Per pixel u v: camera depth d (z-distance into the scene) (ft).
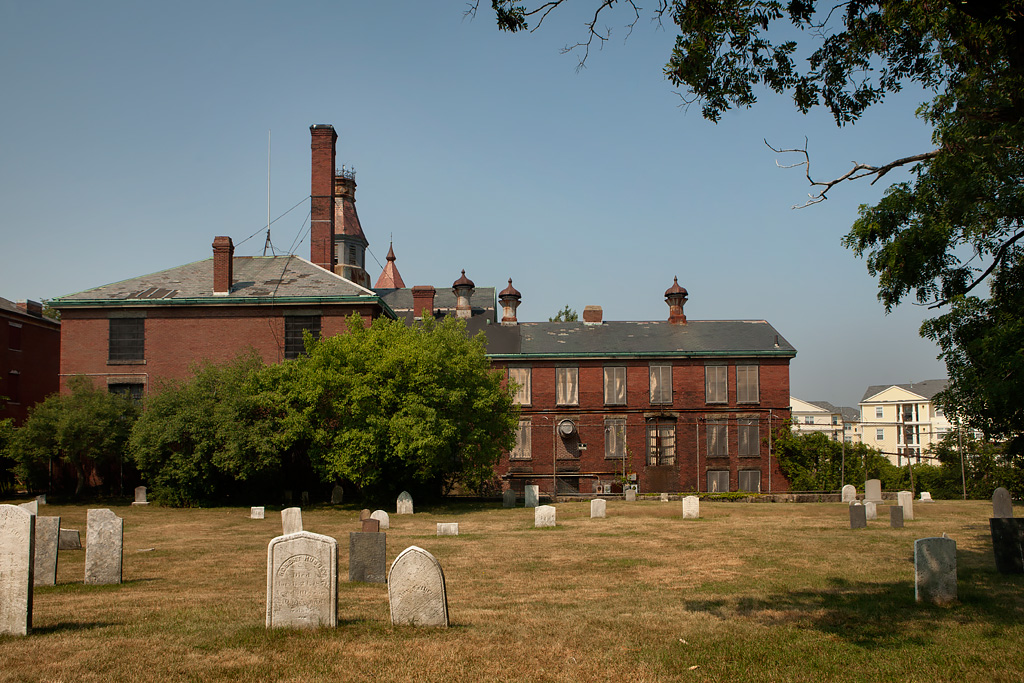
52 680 25.45
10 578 31.19
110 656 28.19
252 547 66.59
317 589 32.81
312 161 150.82
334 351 108.88
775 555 56.80
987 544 60.75
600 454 153.07
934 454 150.71
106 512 46.62
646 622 34.94
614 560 55.83
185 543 69.62
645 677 27.17
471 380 110.01
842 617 35.63
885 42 36.65
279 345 128.16
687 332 165.48
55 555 45.78
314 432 108.27
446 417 107.24
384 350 106.63
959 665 28.07
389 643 30.53
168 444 111.24
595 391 154.40
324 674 26.86
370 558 47.29
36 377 155.84
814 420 325.42
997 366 42.98
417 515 98.12
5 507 31.48
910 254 43.29
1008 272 45.34
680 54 36.76
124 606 38.19
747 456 152.35
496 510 104.99
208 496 112.47
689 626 34.12
